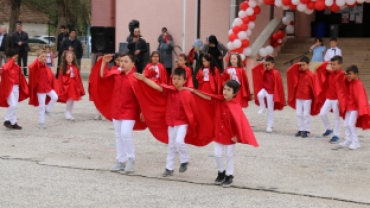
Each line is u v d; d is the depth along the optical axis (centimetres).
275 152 723
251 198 500
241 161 664
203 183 554
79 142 772
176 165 644
